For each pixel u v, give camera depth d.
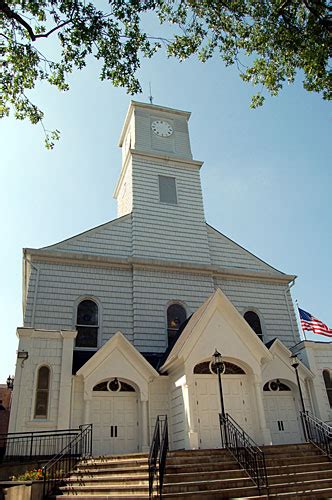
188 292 22.77
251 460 12.68
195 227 25.22
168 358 18.34
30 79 12.82
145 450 17.02
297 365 18.70
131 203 24.98
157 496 10.23
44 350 17.03
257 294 24.39
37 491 12.16
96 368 17.67
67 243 22.05
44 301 20.17
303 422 18.41
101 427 17.30
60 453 14.48
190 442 15.78
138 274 22.25
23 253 20.80
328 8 12.21
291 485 11.92
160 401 18.34
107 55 12.48
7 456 14.90
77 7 11.44
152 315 21.53
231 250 25.50
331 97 13.70
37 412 16.06
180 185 26.44
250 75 14.92
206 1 13.02
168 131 28.66
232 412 17.64
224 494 10.98
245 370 18.52
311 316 21.77
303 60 13.60
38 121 13.52
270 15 13.30
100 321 20.66
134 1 11.75
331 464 13.90
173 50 13.67
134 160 26.22
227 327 18.36
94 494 11.40
